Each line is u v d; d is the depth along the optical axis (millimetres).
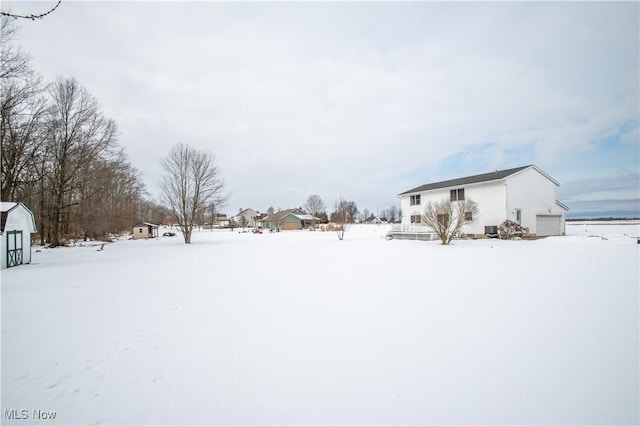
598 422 2330
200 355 3613
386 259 12344
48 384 3014
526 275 8141
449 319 4742
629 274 8086
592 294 6078
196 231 62188
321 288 7160
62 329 4555
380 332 4258
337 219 45781
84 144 24719
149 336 4246
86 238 30984
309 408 2539
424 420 2367
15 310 5562
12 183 19672
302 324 4656
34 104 19750
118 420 2439
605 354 3488
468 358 3422
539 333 4121
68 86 24031
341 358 3473
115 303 6027
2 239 11555
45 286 7820
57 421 2438
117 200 36156
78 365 3406
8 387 2959
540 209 23266
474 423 2328
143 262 13047
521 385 2855
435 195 27125
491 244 18359
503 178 21688
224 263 12289
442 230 19719
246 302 6000
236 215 99625
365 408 2531
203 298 6383
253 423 2363
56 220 23344
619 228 34531
